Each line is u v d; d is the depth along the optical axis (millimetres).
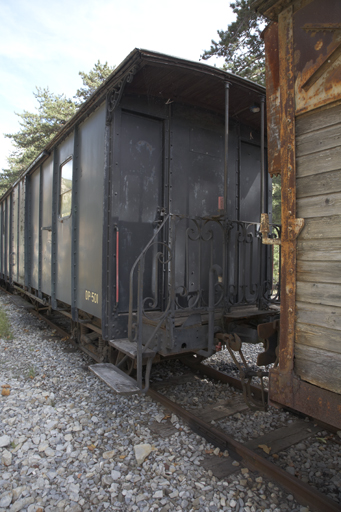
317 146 2049
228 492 2354
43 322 7770
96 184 4266
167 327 3191
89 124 4562
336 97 1934
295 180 2156
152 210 4219
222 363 4934
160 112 4223
